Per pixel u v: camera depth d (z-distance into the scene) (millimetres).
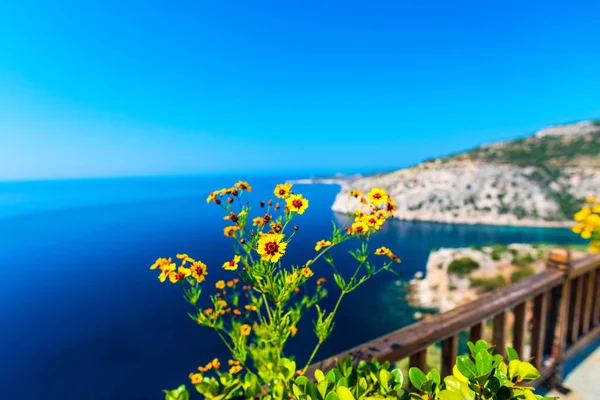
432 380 992
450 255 38688
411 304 36938
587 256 3238
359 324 32375
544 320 2742
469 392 886
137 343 30812
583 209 2266
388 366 1337
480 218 88375
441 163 113062
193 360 27875
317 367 1537
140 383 24719
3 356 28938
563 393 2684
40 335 32781
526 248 36656
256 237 1583
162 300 41219
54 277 52156
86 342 31188
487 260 35719
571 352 3109
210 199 1562
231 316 2242
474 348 950
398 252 61156
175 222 105875
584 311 3309
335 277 1639
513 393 838
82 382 25109
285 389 1382
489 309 2080
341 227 1684
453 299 34312
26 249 73500
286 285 1550
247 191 1623
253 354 1976
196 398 19766
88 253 67000
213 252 44188
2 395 23547
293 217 1539
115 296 43188
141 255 62500
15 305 40844
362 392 1100
